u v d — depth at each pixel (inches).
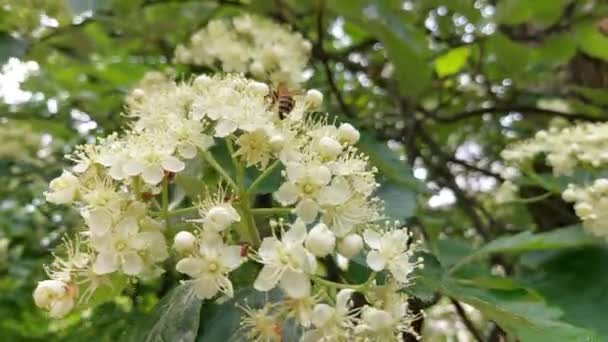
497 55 13.5
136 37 13.3
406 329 5.9
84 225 6.6
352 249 5.8
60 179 6.1
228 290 5.6
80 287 5.9
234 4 12.9
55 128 13.5
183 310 6.1
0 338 14.5
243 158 6.1
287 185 5.9
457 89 15.1
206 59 10.4
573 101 13.9
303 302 5.6
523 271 9.9
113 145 6.2
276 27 10.8
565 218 12.3
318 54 12.2
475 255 8.7
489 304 6.7
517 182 10.9
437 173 13.6
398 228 7.1
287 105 6.9
